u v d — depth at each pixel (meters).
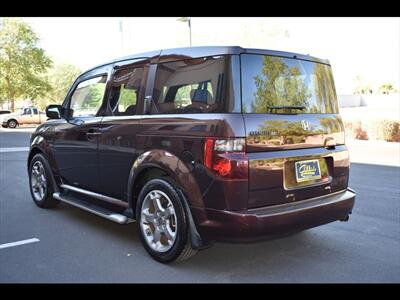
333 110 4.23
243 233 3.33
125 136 4.20
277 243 4.50
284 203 3.58
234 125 3.32
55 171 5.58
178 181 3.61
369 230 4.98
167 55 3.97
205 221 3.46
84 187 5.04
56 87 64.62
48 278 3.62
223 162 3.31
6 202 6.34
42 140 5.75
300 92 3.87
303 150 3.75
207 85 3.56
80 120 4.98
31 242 4.51
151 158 3.85
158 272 3.74
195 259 4.04
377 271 3.78
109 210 4.66
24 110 31.45
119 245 4.41
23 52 35.47
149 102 4.03
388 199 6.61
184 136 3.59
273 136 3.50
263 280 3.60
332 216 3.88
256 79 3.53
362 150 13.92
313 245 4.45
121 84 4.47
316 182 3.86
